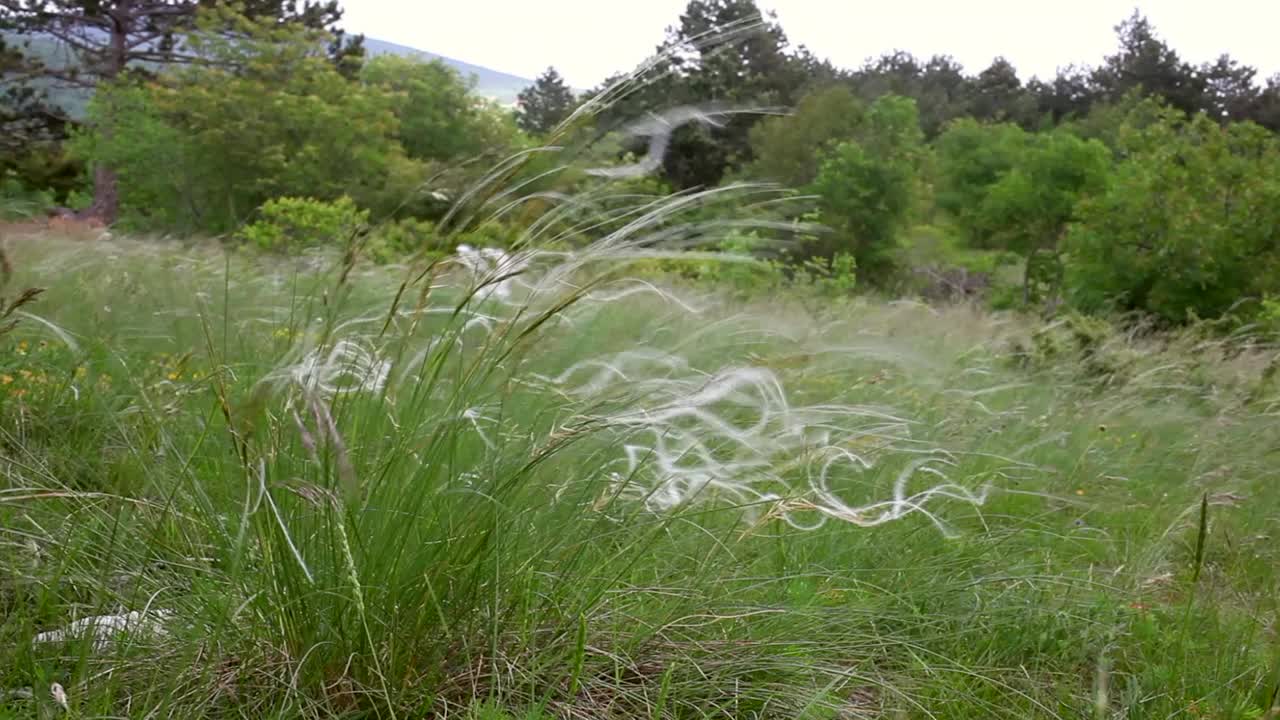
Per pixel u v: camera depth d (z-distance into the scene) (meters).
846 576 3.53
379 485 2.62
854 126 27.16
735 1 24.34
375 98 20.84
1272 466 5.39
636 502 3.03
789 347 4.98
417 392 2.70
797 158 24.81
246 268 6.80
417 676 2.67
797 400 4.43
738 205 2.80
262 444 2.66
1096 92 66.50
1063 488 4.70
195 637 2.62
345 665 2.62
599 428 2.71
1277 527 4.59
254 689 2.63
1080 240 17.64
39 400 3.87
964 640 3.38
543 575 2.86
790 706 2.85
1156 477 5.21
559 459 2.98
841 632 3.17
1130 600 3.69
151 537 2.81
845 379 5.37
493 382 3.16
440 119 23.64
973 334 8.59
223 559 2.75
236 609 2.66
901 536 3.78
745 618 3.09
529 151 2.64
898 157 25.09
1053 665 3.37
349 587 2.57
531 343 2.85
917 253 24.08
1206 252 16.53
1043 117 61.53
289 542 2.41
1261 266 16.73
